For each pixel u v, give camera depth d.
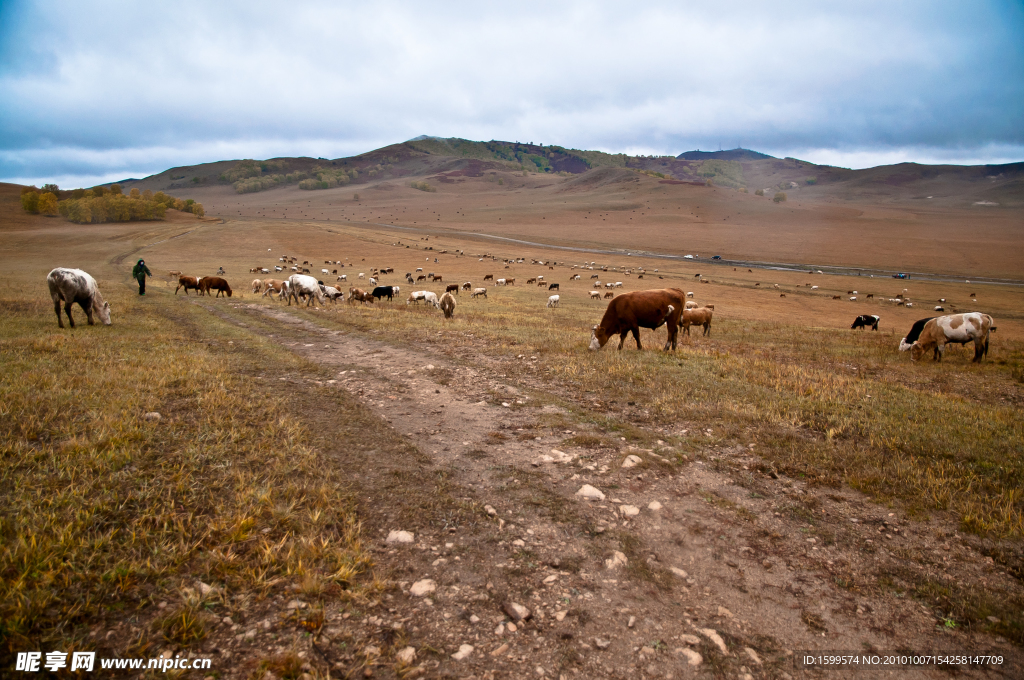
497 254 115.00
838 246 131.88
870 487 5.59
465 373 10.33
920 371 13.10
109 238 105.31
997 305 62.59
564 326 21.08
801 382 9.98
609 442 6.71
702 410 7.98
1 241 95.19
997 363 14.21
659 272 90.94
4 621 2.99
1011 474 5.85
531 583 3.93
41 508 4.17
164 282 39.91
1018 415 8.30
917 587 4.06
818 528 4.88
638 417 7.84
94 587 3.41
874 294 70.88
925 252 120.94
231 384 8.42
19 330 12.48
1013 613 3.74
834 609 3.82
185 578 3.62
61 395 6.88
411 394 8.81
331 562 3.97
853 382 10.45
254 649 3.10
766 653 3.40
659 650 3.36
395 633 3.36
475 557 4.22
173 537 4.05
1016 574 4.20
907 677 3.21
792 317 45.78
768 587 4.05
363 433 6.82
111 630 3.12
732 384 9.60
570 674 3.13
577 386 9.50
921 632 3.61
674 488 5.53
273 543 4.08
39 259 74.88
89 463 4.96
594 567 4.18
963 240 139.62
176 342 12.38
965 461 6.23
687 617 3.69
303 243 115.88
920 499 5.36
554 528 4.71
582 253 122.25
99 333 12.71
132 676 2.82
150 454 5.39
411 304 31.00
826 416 7.80
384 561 4.08
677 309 12.84
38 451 5.11
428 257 103.38
